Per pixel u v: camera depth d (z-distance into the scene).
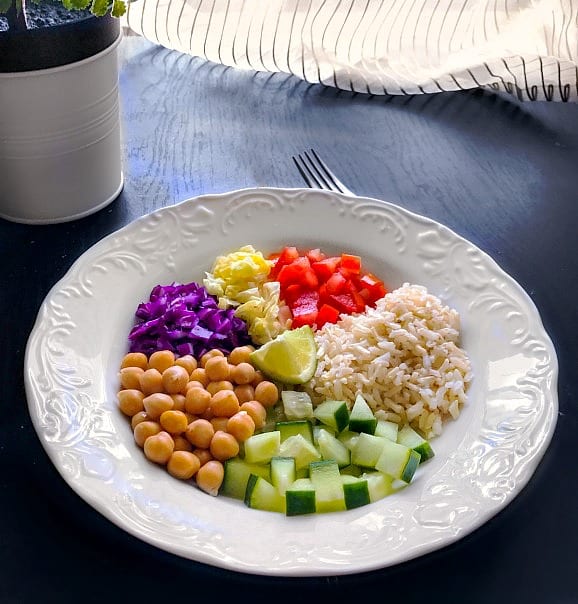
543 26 0.75
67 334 0.50
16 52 0.50
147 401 0.47
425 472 0.46
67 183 0.57
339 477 0.45
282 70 0.74
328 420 0.49
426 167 0.65
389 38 0.75
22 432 0.47
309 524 0.43
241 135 0.67
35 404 0.46
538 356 0.50
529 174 0.65
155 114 0.69
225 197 0.57
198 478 0.46
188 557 0.41
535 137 0.69
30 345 0.49
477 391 0.49
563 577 0.42
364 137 0.68
